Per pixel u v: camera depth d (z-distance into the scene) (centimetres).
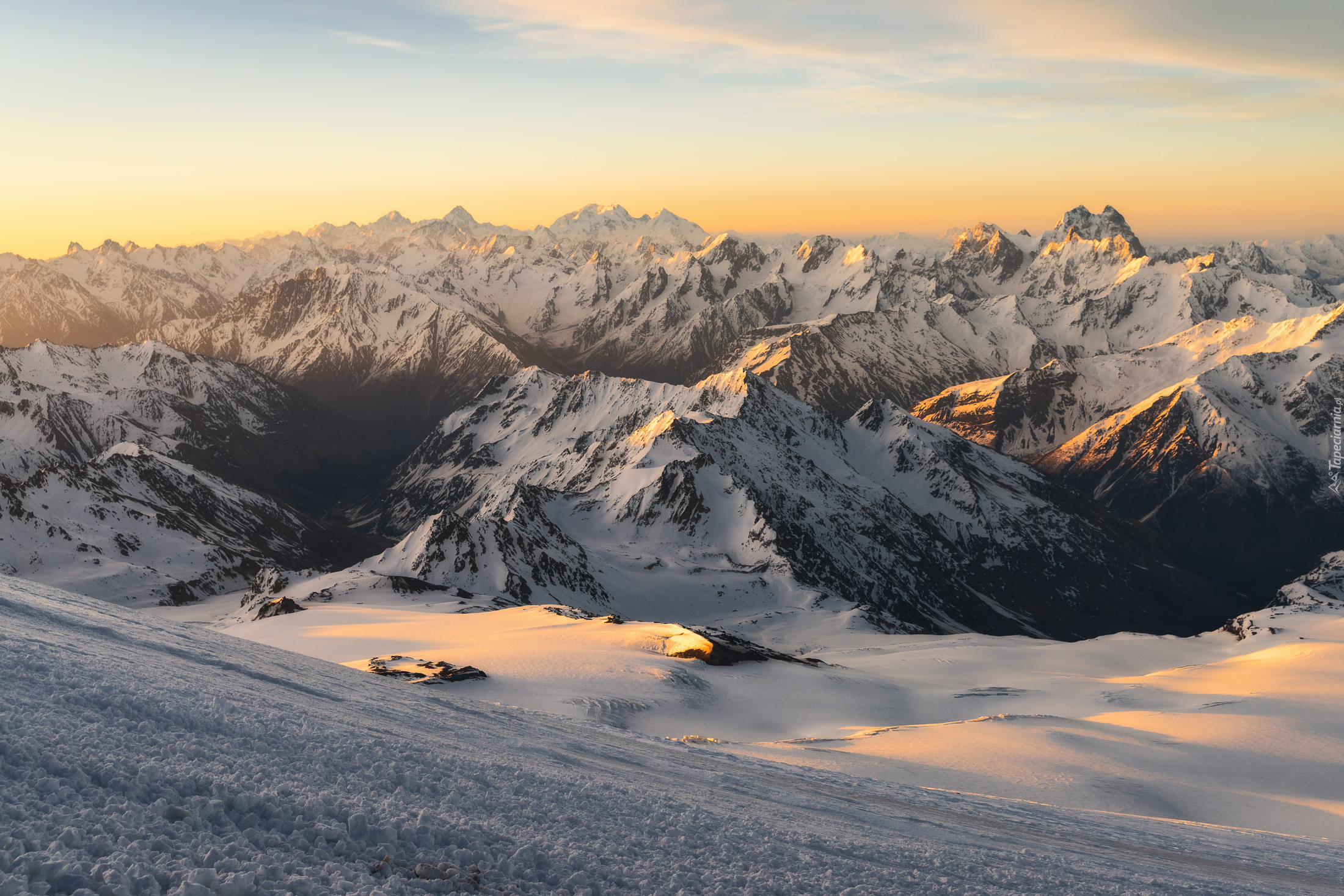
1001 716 7825
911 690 10275
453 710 2448
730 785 2183
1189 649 17688
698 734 7469
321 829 1088
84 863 834
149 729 1303
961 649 16212
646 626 11594
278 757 1348
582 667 9031
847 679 10262
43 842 860
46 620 2125
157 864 888
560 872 1171
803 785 2520
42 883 772
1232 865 2359
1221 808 5116
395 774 1421
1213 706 8706
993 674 13125
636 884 1189
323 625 12619
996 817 2572
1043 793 5081
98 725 1254
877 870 1494
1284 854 2723
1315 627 18038
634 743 2753
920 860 1636
